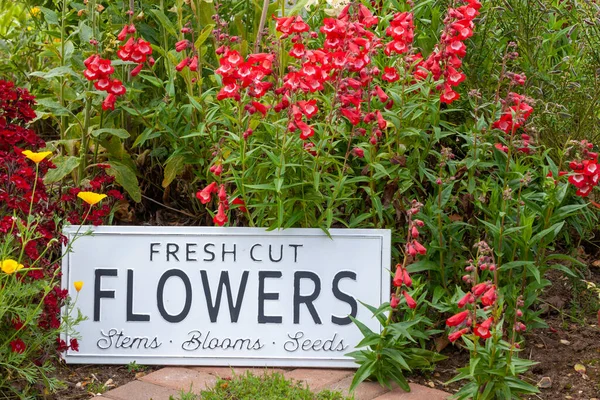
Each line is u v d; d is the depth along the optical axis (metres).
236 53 3.08
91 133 3.80
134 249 3.23
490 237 3.51
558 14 4.71
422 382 3.11
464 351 3.34
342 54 3.06
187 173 3.96
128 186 3.86
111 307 3.23
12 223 2.91
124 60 3.59
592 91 4.09
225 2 4.38
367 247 3.21
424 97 3.46
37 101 3.68
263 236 3.21
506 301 3.30
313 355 3.22
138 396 2.94
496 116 3.56
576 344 3.39
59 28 4.47
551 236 3.33
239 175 3.44
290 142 3.11
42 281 2.89
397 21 3.36
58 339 3.19
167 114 3.69
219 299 3.23
